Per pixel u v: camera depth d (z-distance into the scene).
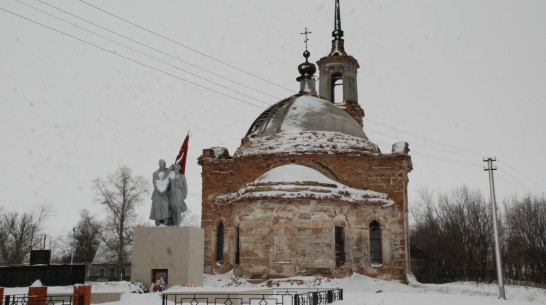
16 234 62.72
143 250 22.08
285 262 29.50
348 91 44.53
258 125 36.84
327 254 29.84
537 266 55.62
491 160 31.72
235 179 35.06
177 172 23.31
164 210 22.75
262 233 30.27
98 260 62.84
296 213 30.08
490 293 32.38
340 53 45.81
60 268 25.67
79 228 65.94
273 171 31.98
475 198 58.34
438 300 25.11
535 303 26.81
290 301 20.30
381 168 34.53
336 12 47.72
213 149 37.31
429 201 66.56
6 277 25.67
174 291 19.58
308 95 39.09
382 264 32.94
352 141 34.66
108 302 18.48
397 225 33.78
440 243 59.38
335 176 33.34
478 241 55.69
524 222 56.97
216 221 35.00
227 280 31.06
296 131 34.28
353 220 32.41
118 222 52.44
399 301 23.91
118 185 52.34
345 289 28.84
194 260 22.30
